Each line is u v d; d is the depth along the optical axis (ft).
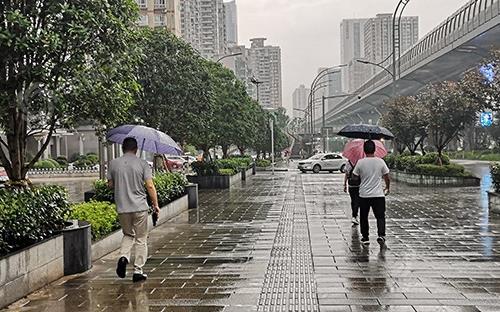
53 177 140.77
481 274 26.99
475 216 48.44
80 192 97.50
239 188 88.58
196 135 65.98
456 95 84.58
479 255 31.55
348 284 25.54
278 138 192.95
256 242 37.47
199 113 63.52
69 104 29.58
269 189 85.71
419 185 87.92
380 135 42.22
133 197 26.99
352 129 42.27
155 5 247.70
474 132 221.25
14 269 23.73
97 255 32.42
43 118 31.91
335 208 57.41
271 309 22.12
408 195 69.82
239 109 97.91
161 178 51.42
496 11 99.60
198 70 63.36
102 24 29.68
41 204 28.07
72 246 28.71
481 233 39.22
